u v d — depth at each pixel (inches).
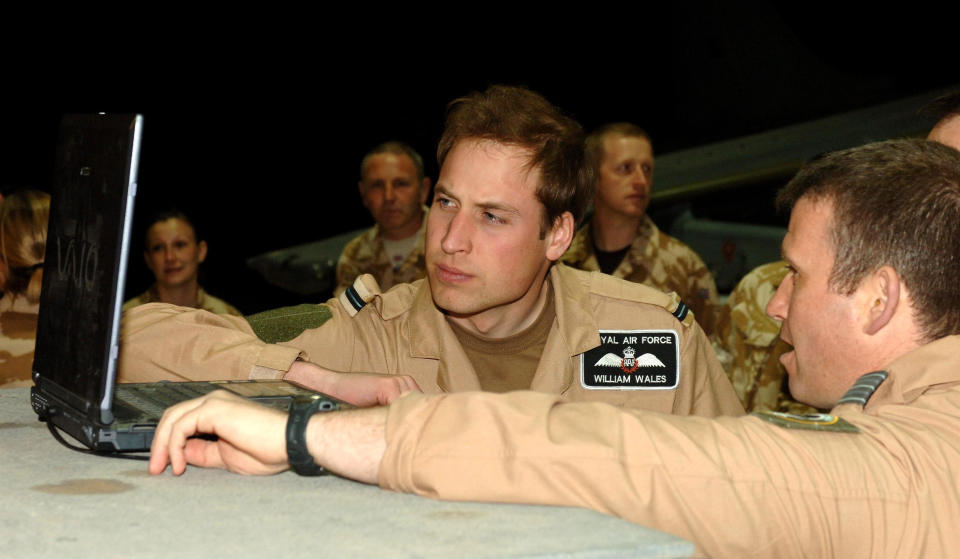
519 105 58.5
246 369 56.7
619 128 137.5
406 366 63.6
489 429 36.7
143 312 61.2
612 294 67.0
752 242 195.9
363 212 273.6
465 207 57.5
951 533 36.5
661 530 35.6
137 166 40.3
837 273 42.3
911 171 41.7
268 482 38.7
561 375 63.3
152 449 39.7
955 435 38.5
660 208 211.9
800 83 244.5
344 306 65.9
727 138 241.3
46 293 50.0
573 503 35.8
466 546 31.6
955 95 67.3
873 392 40.5
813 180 43.6
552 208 58.9
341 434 37.6
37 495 36.7
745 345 111.2
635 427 36.7
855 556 36.5
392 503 36.0
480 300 58.1
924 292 41.3
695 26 257.1
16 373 92.6
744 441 36.7
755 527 35.5
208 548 31.4
